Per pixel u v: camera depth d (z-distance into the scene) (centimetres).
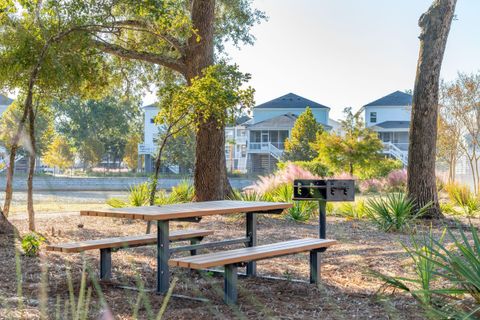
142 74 1891
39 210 1550
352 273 619
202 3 1514
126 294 500
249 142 5978
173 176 4369
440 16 1326
